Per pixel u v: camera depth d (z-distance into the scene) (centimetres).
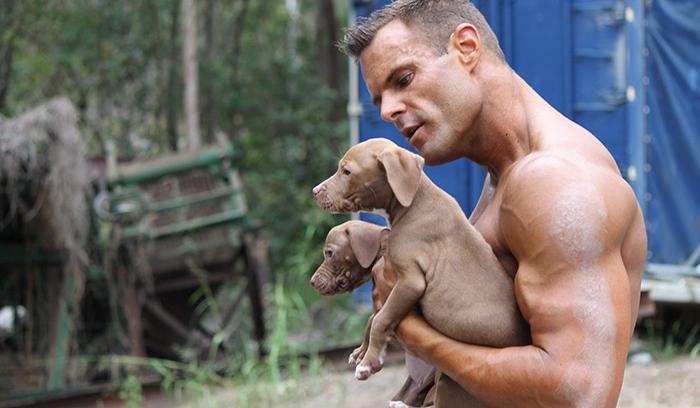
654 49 911
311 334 1198
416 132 262
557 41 914
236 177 1145
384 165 243
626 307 238
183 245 1109
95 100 1986
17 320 1008
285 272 1556
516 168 252
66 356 994
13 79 1859
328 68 2194
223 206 1134
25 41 1869
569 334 233
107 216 1052
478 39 262
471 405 256
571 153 250
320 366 883
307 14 2458
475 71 263
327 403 772
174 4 1944
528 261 241
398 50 261
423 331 247
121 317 1074
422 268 247
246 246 1117
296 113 2005
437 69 258
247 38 2256
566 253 236
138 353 1059
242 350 1086
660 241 898
